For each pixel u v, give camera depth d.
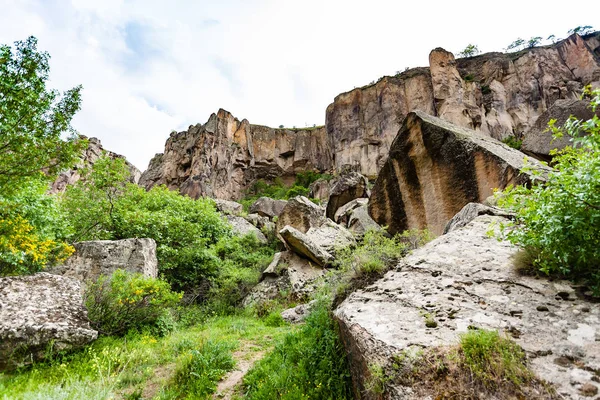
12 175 7.17
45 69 7.01
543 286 2.93
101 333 6.10
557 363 2.08
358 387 3.05
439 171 8.76
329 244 12.75
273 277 11.67
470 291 3.24
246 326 7.81
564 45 49.09
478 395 2.05
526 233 2.91
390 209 10.62
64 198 13.53
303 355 4.18
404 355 2.55
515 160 7.11
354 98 53.97
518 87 46.88
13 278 5.79
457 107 44.41
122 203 13.30
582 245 2.49
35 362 4.74
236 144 55.88
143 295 7.09
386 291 3.89
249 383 4.20
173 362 5.21
